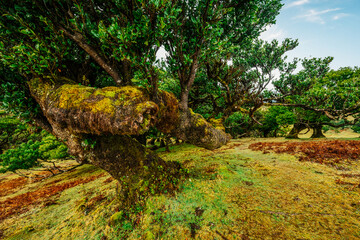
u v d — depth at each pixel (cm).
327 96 827
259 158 914
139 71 342
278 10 694
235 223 369
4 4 344
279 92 1162
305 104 881
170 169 600
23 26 347
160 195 493
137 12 328
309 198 429
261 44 1160
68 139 439
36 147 1170
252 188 521
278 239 308
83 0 388
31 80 426
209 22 411
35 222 543
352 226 312
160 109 391
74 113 317
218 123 682
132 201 474
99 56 427
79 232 429
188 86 503
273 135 2964
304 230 322
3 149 1944
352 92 802
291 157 832
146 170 520
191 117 515
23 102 447
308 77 1100
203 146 561
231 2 448
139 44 360
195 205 453
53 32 385
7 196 1025
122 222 421
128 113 294
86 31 394
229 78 653
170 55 493
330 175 558
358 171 559
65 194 806
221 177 620
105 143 480
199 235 348
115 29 297
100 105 306
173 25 400
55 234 448
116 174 501
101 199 593
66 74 484
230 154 1117
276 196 459
